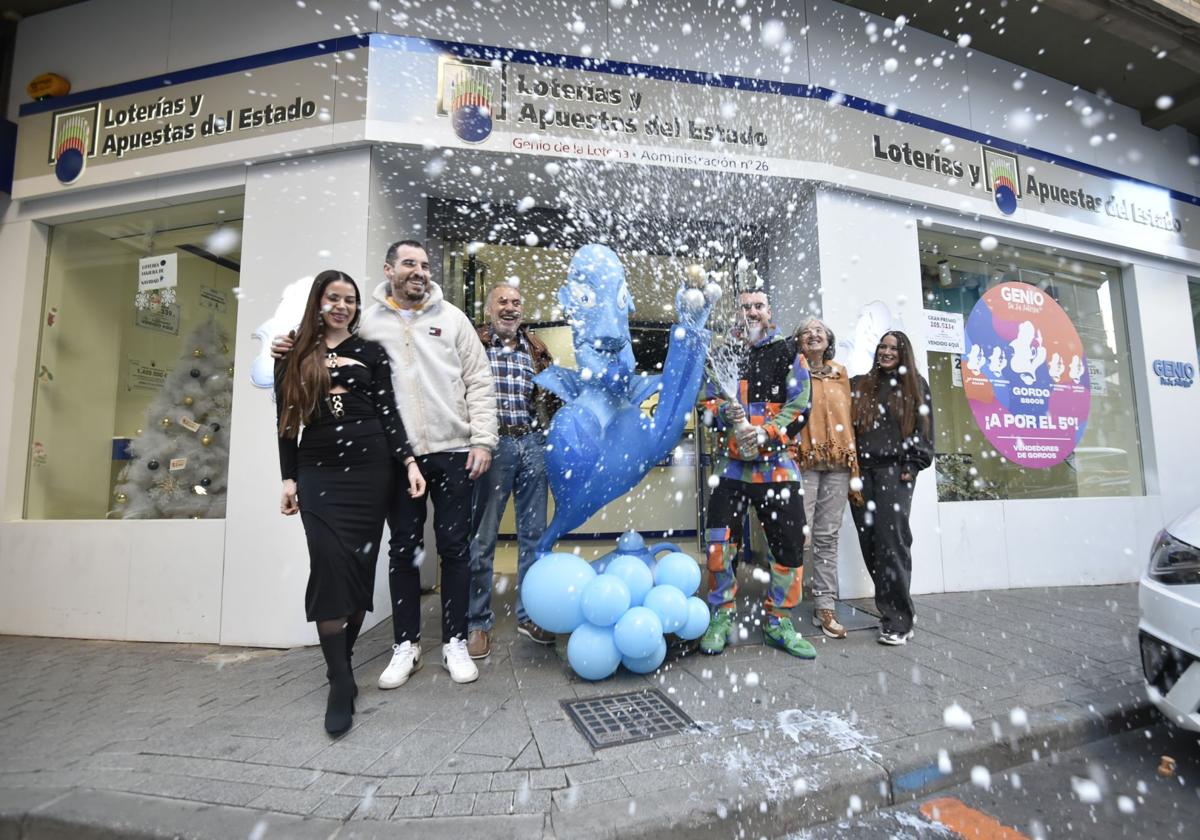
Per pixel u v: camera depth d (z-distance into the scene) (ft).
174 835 4.62
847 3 12.75
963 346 14.46
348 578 6.47
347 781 5.29
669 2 11.61
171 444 11.40
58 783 5.36
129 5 11.59
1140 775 5.86
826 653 8.74
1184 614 5.68
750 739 5.99
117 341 11.92
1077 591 13.28
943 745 5.87
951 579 13.15
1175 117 16.55
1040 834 4.86
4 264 11.88
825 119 12.29
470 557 8.43
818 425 9.71
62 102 11.64
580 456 7.88
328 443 6.61
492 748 5.85
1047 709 6.73
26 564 10.91
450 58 10.73
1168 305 16.89
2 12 11.98
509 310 9.34
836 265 12.40
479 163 11.23
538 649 8.96
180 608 10.23
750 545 14.80
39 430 11.84
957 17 13.21
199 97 11.05
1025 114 14.71
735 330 9.14
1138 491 16.25
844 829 4.99
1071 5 12.37
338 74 10.57
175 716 6.84
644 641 7.12
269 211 10.73
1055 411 15.42
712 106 11.68
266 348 8.36
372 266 10.58
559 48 11.13
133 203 11.43
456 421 7.75
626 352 8.35
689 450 18.01
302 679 8.14
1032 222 14.43
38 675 8.48
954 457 14.03
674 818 4.72
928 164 13.26
